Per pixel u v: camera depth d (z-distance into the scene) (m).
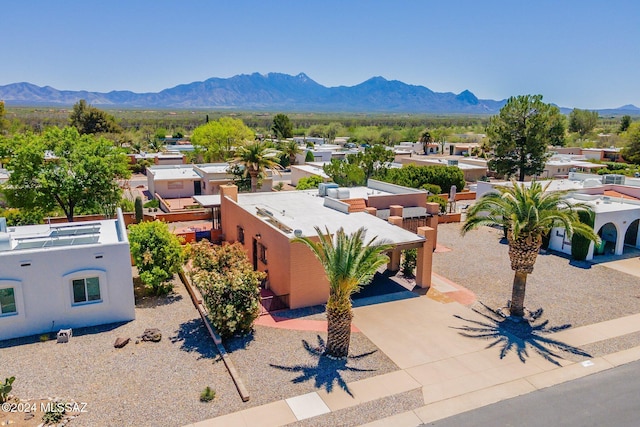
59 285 18.30
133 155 73.88
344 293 16.22
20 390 14.38
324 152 75.25
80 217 35.44
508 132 54.53
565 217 18.27
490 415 13.73
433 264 27.81
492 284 24.47
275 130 109.94
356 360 16.58
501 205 19.78
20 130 93.25
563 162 63.16
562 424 13.38
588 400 14.52
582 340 18.38
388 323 19.58
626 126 111.31
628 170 56.50
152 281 21.88
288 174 70.50
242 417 13.34
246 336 18.23
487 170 64.25
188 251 23.61
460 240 33.69
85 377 15.22
